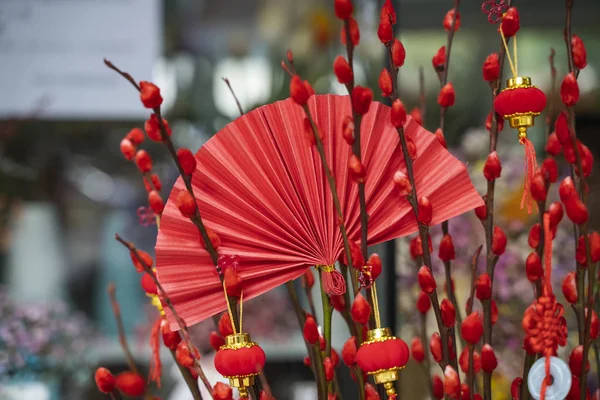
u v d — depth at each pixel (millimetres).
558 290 1360
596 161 1483
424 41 1521
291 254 692
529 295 1320
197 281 699
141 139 819
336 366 777
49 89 1841
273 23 1988
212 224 702
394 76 715
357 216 700
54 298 2018
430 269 693
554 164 740
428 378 941
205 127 1962
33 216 2016
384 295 1246
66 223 2033
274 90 1958
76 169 1995
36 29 1832
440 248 794
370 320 699
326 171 662
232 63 1982
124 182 2020
